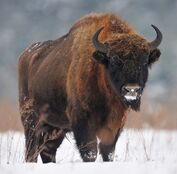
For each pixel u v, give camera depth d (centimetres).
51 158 4494
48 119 4356
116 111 3931
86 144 3912
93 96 3906
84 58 3941
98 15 4088
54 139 4488
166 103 7519
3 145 4738
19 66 4728
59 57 4212
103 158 3969
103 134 3947
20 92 4691
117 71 3750
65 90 4100
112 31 3966
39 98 4391
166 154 4722
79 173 2908
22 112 4550
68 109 4072
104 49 3797
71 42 4147
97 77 3897
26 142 4497
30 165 3122
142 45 3778
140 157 4512
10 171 2969
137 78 3709
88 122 3934
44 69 4334
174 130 6925
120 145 5162
